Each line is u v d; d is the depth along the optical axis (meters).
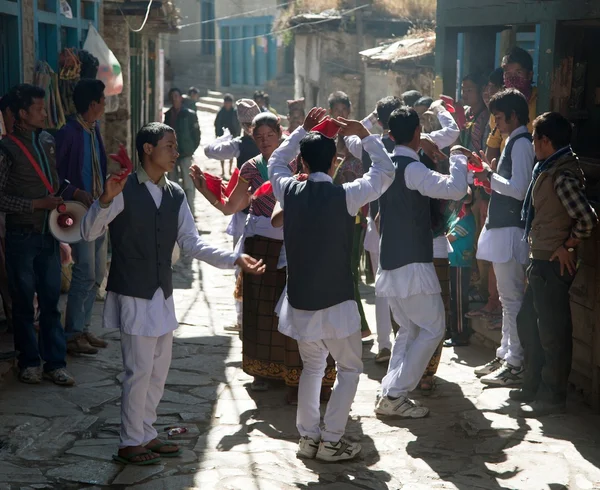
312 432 4.62
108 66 9.40
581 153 6.74
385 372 6.19
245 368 5.74
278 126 5.62
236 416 5.30
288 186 4.52
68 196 5.82
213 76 36.59
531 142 5.63
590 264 5.37
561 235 5.03
